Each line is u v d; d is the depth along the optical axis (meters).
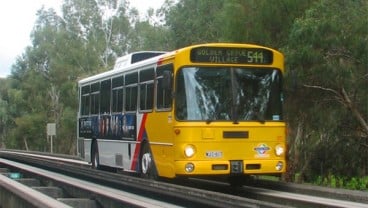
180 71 14.73
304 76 19.19
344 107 20.81
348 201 13.37
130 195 14.16
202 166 14.34
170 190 13.27
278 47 20.66
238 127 14.74
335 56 18.77
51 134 57.56
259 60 15.24
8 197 12.04
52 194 15.89
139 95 17.28
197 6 42.62
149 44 57.62
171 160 14.77
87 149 22.73
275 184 16.25
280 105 15.33
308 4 19.84
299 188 15.36
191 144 14.41
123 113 18.66
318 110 20.92
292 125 22.27
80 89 23.98
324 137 22.67
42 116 76.31
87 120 22.77
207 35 40.44
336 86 19.50
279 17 20.38
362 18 18.12
